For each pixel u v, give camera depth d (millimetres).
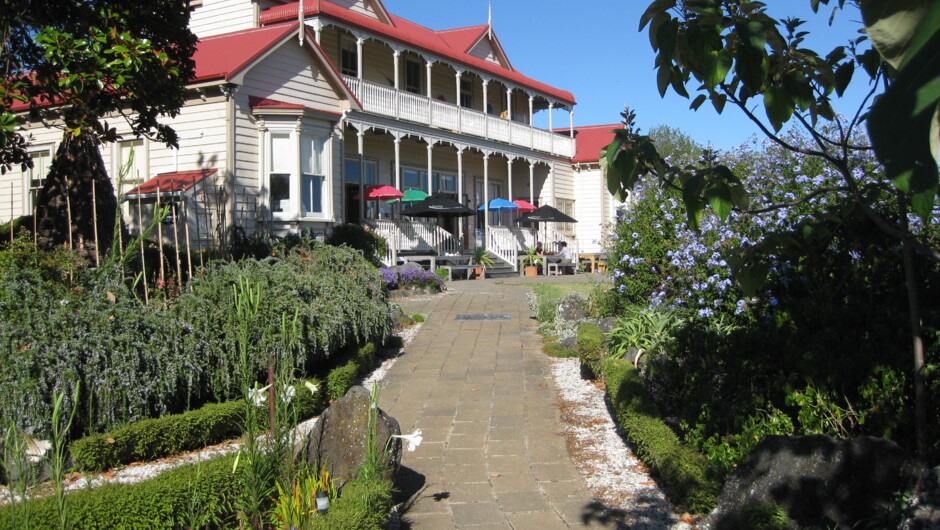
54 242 9188
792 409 4770
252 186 16578
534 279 23641
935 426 4047
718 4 3164
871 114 1271
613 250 10914
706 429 5074
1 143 7684
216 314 6918
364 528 3914
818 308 5129
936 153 1229
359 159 21266
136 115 16938
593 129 37188
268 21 20906
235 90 16141
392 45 22859
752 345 5074
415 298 16469
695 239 7914
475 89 29656
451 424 7242
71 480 5211
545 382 8906
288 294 7965
